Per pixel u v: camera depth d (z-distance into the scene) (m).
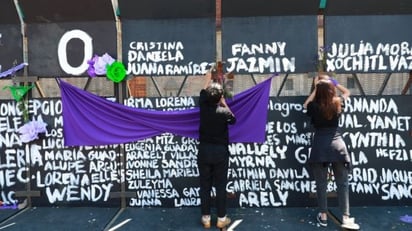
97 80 4.77
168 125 4.53
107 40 4.50
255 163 4.52
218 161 3.91
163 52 4.50
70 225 4.06
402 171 4.47
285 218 4.19
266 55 4.47
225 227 3.97
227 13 4.44
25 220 4.20
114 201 4.60
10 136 4.61
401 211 4.31
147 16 4.47
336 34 4.43
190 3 4.41
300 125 4.51
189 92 4.76
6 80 4.75
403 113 4.46
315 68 4.45
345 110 4.48
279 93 4.54
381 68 4.44
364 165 4.48
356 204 4.50
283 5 4.39
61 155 4.60
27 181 4.63
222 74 4.44
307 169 4.50
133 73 4.51
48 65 4.55
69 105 4.56
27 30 4.54
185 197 4.57
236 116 4.49
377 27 4.42
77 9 4.44
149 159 4.57
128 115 4.53
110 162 4.59
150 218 4.25
